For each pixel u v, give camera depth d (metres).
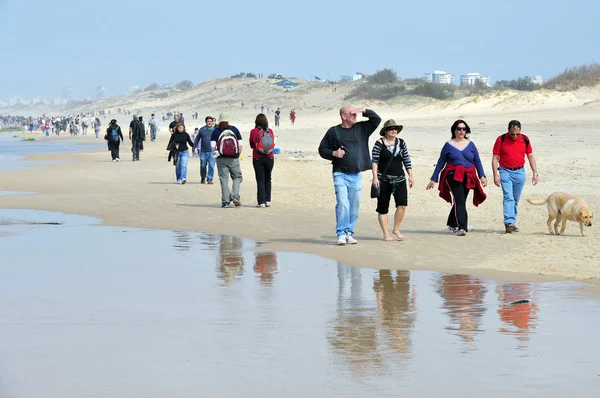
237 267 16.67
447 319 11.77
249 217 25.64
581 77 126.19
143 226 23.64
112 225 23.89
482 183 21.41
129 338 10.74
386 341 10.52
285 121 154.25
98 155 65.31
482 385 8.59
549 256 17.48
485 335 10.74
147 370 9.26
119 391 8.52
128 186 37.09
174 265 16.92
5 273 15.93
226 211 27.39
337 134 19.95
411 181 20.52
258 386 8.66
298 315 12.14
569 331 10.87
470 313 12.15
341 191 19.88
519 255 17.72
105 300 13.30
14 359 9.76
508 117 96.62
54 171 46.59
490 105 130.00
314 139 80.44
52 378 8.98
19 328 11.34
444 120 99.19
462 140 21.47
